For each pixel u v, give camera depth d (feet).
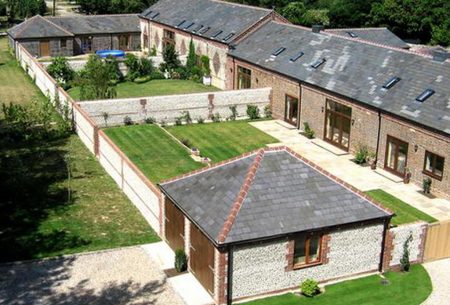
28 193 104.47
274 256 73.36
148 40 238.68
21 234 88.94
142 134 138.21
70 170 115.24
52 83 158.30
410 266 83.10
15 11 313.32
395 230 80.64
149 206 92.99
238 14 188.65
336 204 77.15
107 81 159.43
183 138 137.49
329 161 124.98
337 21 304.91
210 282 73.61
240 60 169.37
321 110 136.87
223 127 147.23
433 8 298.15
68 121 140.77
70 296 72.69
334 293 75.51
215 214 74.18
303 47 153.48
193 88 185.57
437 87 114.42
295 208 75.10
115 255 83.25
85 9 321.52
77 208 98.89
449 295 76.18
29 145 130.11
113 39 245.24
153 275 78.43
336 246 77.15
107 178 112.47
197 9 212.02
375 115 120.98
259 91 155.02
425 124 108.47
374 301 73.97
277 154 80.43
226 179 79.30
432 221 97.71
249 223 71.92
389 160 119.85
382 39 193.88
